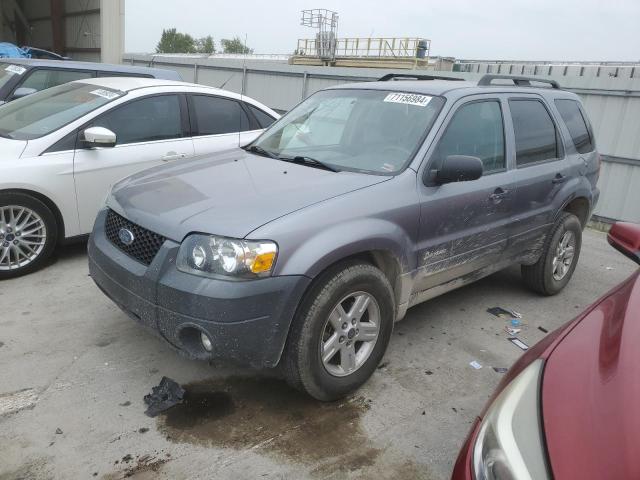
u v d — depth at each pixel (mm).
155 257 2783
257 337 2664
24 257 4586
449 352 3850
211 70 19172
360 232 2912
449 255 3611
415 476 2625
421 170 3357
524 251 4473
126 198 3221
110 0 24812
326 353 2961
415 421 3035
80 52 27750
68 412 2891
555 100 4824
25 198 4430
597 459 1464
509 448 1620
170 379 3221
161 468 2547
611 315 2129
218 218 2738
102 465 2541
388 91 3996
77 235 4848
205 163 3701
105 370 3293
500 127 4062
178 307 2664
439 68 22453
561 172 4594
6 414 2836
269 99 16734
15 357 3359
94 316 3949
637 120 8617
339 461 2682
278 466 2613
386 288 3137
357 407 3121
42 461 2539
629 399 1611
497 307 4723
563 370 1859
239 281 2592
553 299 5020
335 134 3889
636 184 8758
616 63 13969
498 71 13656
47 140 4633
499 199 3893
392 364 3625
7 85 6969
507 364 3748
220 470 2559
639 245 2760
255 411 3012
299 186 3104
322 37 26984
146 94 5266
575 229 4934
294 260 2676
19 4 31734
